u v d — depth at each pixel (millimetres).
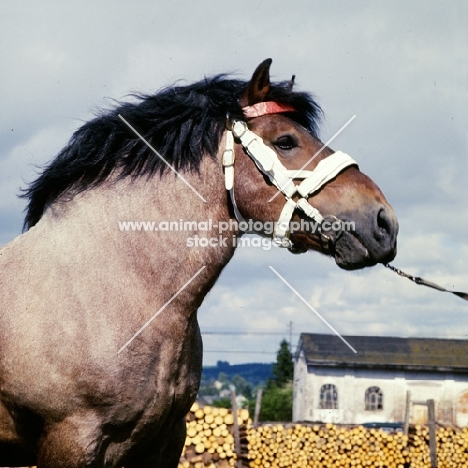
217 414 10000
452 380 36375
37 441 3475
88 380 3277
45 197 3729
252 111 3572
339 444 11266
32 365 3318
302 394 37781
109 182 3596
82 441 3287
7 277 3486
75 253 3438
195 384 3660
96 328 3316
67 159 3648
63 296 3361
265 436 10867
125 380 3311
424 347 37938
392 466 11320
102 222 3500
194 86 3676
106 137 3617
